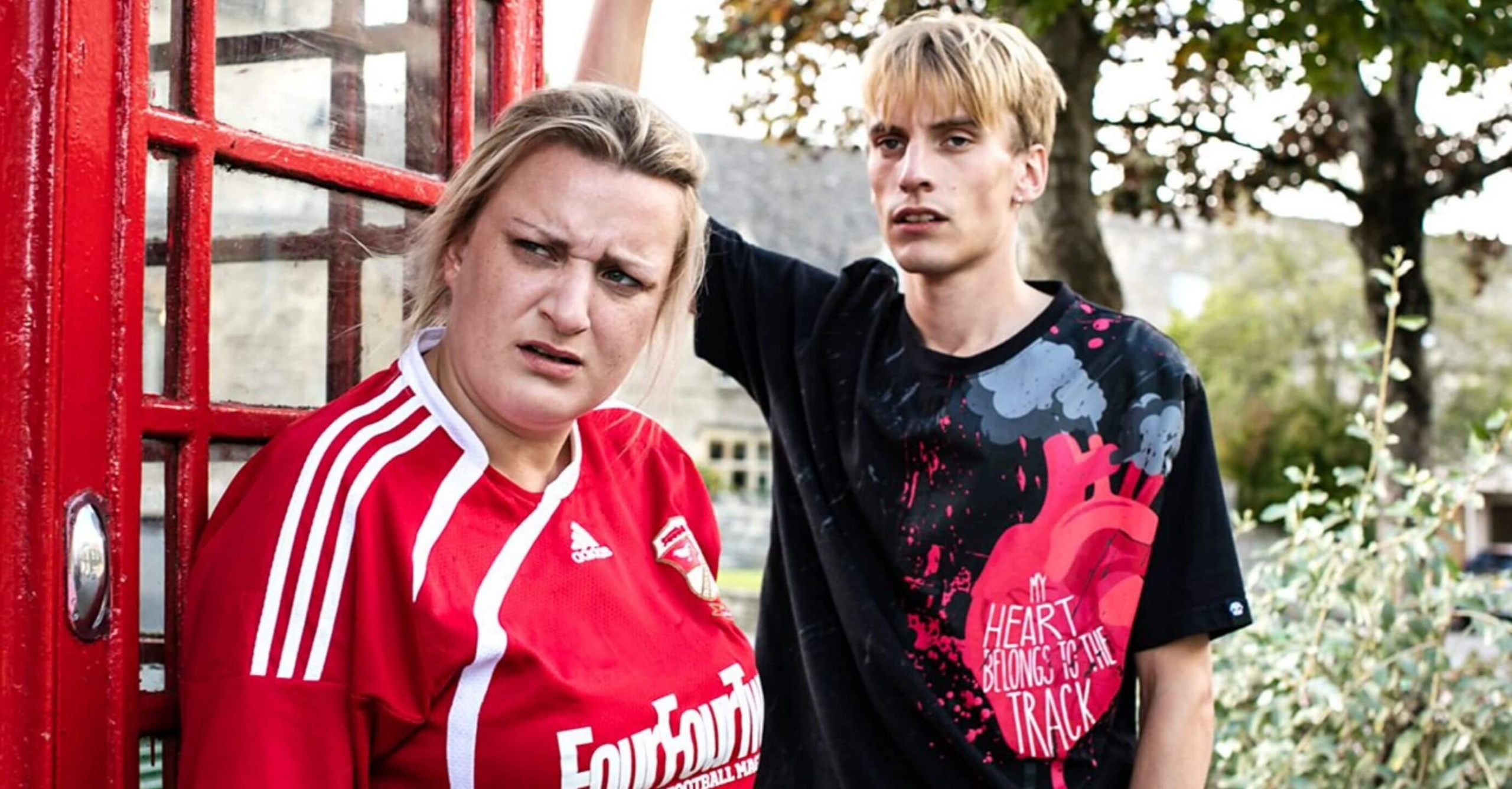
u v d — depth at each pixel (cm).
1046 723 191
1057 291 206
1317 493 390
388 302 177
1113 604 192
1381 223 808
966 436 195
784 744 210
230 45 149
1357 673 365
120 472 130
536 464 149
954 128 196
